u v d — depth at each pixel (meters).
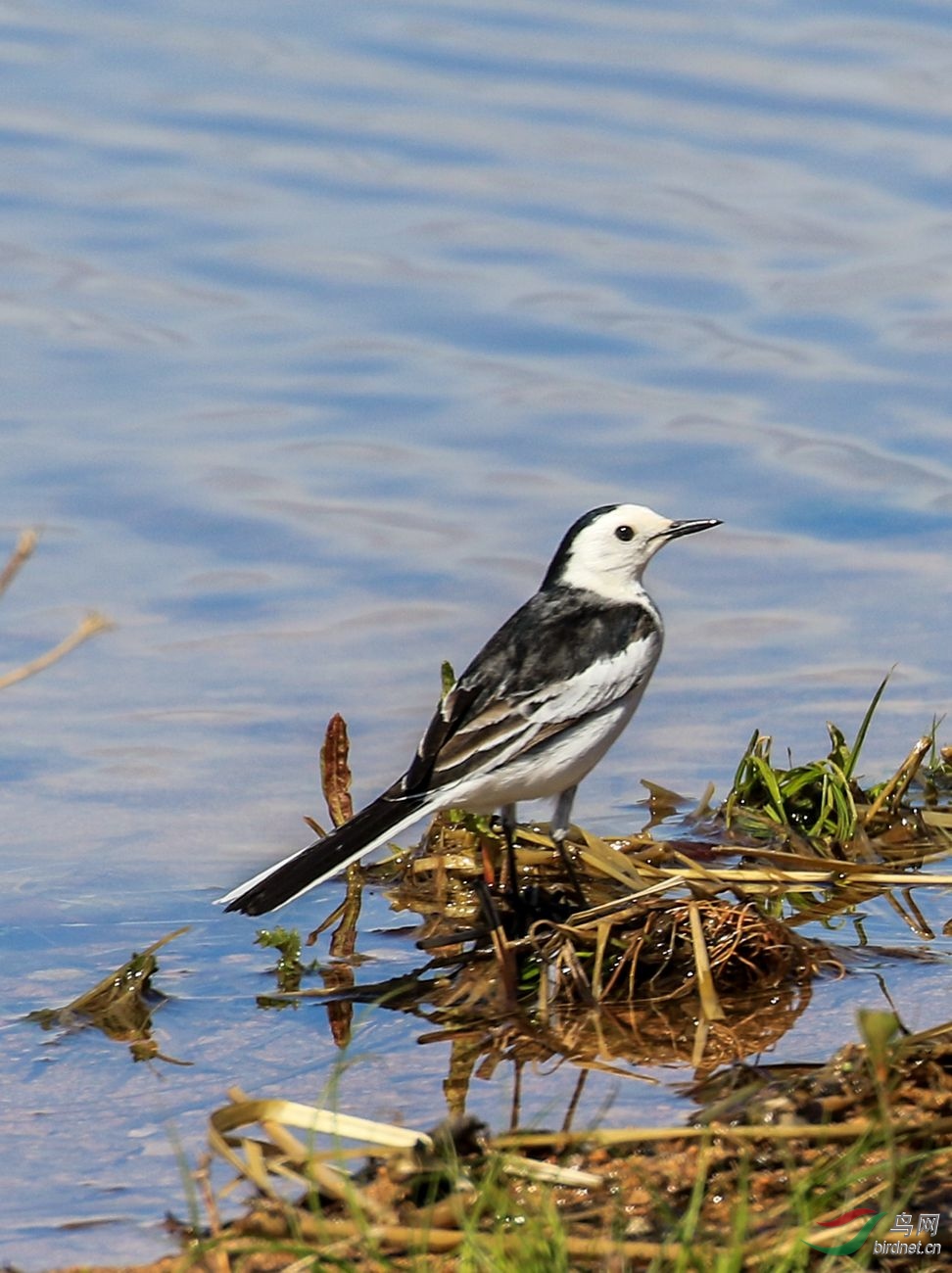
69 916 11.19
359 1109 8.74
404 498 16.92
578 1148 7.90
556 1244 6.79
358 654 14.66
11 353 19.27
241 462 17.39
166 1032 9.73
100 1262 7.42
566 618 11.05
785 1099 8.27
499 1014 9.82
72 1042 9.62
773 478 17.23
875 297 20.50
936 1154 7.45
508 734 10.59
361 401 18.56
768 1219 7.14
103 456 17.36
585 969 10.19
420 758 10.63
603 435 17.92
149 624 15.07
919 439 17.84
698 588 15.77
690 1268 6.71
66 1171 8.25
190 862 11.92
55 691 14.14
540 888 11.17
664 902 10.40
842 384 18.81
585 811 12.64
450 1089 8.94
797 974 10.16
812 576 15.88
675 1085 8.88
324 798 12.62
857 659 14.59
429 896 11.56
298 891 10.30
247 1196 7.94
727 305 20.41
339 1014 9.91
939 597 15.44
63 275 20.97
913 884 11.22
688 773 13.15
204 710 13.91
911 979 10.12
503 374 19.11
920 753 12.27
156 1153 8.42
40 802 12.66
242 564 15.90
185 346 19.56
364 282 20.88
